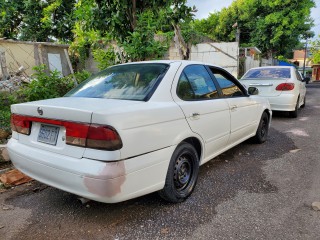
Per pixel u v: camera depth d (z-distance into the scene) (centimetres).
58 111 221
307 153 436
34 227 242
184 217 254
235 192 304
